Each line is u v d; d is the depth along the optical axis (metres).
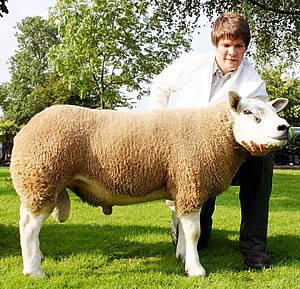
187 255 4.14
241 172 4.65
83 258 4.61
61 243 5.21
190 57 4.71
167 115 4.09
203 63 4.59
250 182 4.61
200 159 3.98
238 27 4.26
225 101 4.12
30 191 3.83
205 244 5.26
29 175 3.80
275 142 3.71
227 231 6.10
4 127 30.31
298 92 32.91
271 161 4.59
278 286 3.92
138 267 4.39
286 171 19.47
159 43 23.83
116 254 4.84
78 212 7.42
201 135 4.01
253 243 4.61
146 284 3.88
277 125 3.70
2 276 4.00
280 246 5.30
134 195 4.07
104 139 3.92
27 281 3.82
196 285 3.87
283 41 21.39
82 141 3.89
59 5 23.66
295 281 4.09
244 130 3.86
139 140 3.95
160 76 4.75
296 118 34.31
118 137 3.93
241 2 18.70
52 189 3.85
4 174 15.77
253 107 3.86
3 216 6.99
